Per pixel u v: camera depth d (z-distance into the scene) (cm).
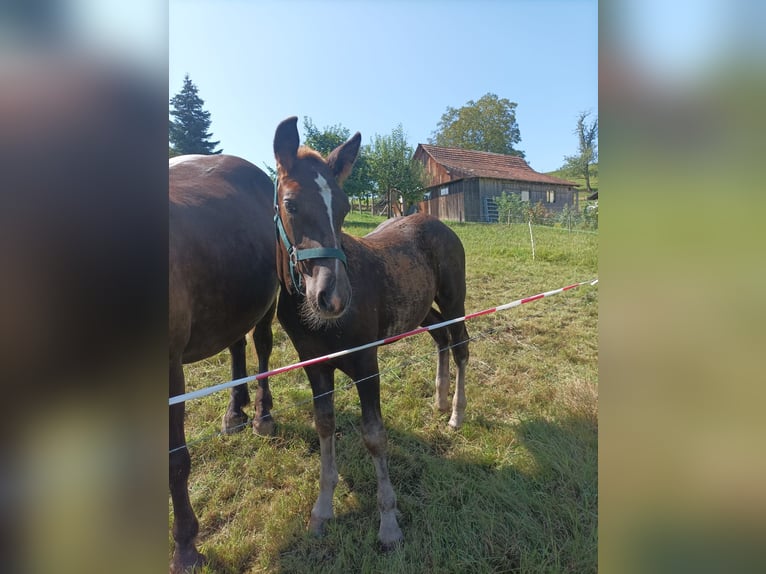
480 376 397
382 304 245
